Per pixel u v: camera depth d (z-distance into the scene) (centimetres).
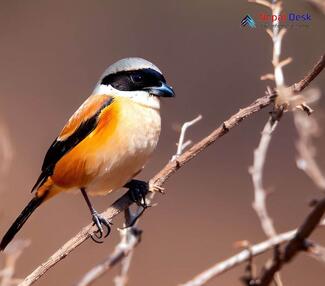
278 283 467
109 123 723
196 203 1475
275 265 435
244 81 1752
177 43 1873
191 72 1800
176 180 1531
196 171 1554
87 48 1923
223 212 1451
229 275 1121
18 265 1227
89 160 728
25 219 770
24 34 1953
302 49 1579
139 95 741
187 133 1634
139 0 1978
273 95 550
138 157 728
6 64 1886
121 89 746
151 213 1427
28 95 1786
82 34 1953
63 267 1220
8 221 1297
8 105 1736
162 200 1471
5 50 1916
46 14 1998
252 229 1403
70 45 1931
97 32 1950
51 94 1805
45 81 1844
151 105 741
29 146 1589
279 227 1310
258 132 1599
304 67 1570
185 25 1889
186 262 1305
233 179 1534
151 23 1938
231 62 1791
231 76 1766
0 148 661
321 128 651
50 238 1303
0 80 1838
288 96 527
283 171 1450
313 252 428
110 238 1231
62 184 754
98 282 1032
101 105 734
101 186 747
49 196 775
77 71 1875
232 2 1848
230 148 1588
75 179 743
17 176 1448
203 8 1892
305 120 566
